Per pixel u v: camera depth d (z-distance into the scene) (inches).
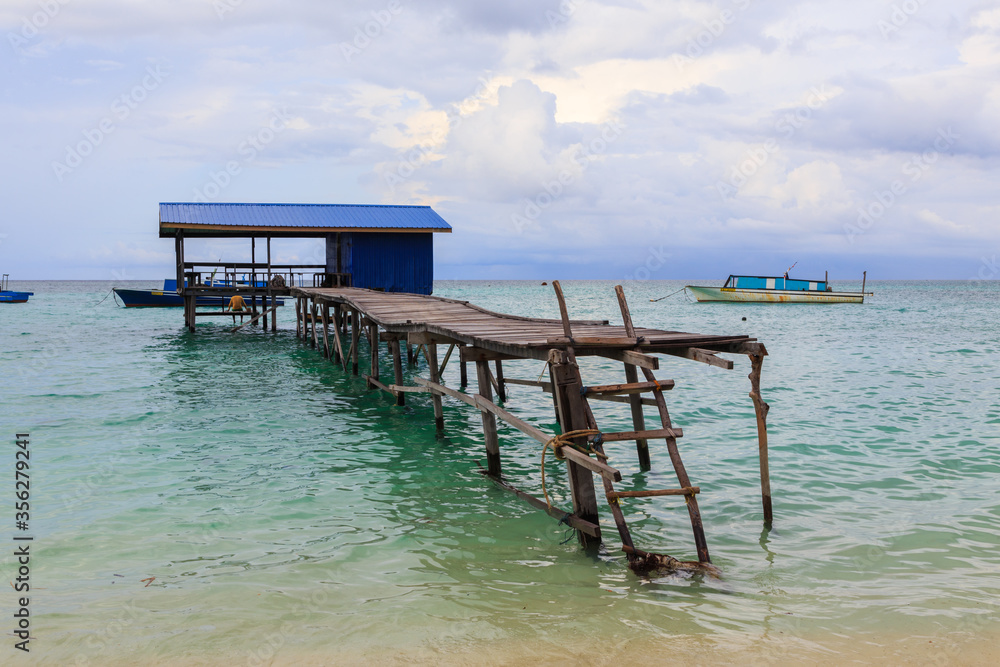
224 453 422.0
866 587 234.8
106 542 277.1
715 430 470.9
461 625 208.5
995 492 335.0
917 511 309.6
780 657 189.5
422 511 318.3
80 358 896.3
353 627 207.2
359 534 288.4
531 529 294.5
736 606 221.5
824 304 2260.1
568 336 289.0
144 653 191.8
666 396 600.4
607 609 219.3
